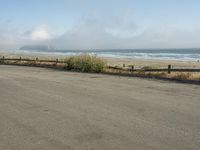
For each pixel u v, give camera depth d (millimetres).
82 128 6508
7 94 11281
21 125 6758
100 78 18203
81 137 5875
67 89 12797
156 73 21219
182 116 7734
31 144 5453
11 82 15406
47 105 9086
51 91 12141
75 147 5293
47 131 6277
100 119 7312
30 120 7203
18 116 7629
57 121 7109
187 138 5852
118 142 5574
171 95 11367
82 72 23859
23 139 5746
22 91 12102
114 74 21812
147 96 11016
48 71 24250
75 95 11094
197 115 7867
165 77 19031
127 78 18375
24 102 9586
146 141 5645
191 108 8789
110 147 5289
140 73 21969
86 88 13195
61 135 6000
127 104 9305
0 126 6676
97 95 11133
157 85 14688
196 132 6281
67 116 7621
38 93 11562
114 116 7645
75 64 26000
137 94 11500
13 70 24875
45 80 16578
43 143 5512
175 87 13961
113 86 14078
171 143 5535
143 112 8156
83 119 7309
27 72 22672
